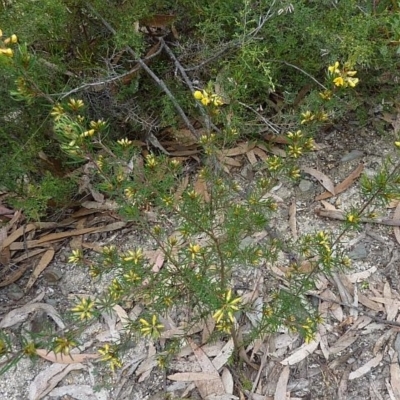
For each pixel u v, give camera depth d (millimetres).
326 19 2459
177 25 2695
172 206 1693
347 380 2059
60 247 2469
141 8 2408
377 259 2354
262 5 2449
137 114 2590
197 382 2062
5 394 2088
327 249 1735
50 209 2537
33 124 2336
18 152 2203
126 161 1721
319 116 1669
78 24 2541
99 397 2062
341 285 2268
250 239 2400
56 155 2508
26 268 2412
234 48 2488
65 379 2107
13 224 2529
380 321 2180
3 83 2143
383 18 2400
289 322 1880
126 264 1767
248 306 2053
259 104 2631
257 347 2117
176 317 2182
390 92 2721
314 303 2236
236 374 2070
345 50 2412
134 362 2111
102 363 2117
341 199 2555
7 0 2332
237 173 2631
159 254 2363
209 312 1953
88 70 2518
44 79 2324
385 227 2438
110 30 2412
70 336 1493
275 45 2527
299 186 2598
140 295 2039
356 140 2730
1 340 1388
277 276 2285
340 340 2146
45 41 2465
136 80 2514
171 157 2670
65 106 1647
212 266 2164
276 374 2074
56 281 2367
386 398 2014
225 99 2355
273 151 2676
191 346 2123
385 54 2363
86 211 2549
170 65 2611
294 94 2543
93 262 2389
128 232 2473
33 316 2270
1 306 2305
